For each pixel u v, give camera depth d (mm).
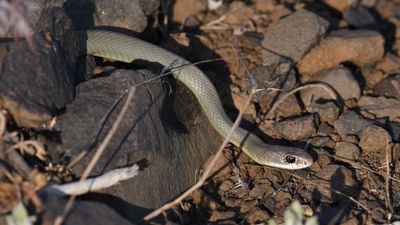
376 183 9281
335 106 10477
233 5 13227
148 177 8141
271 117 10602
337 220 8453
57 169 7578
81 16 10109
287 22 11539
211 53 11867
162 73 9375
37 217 6738
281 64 11195
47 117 7586
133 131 7977
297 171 9484
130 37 9977
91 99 8258
